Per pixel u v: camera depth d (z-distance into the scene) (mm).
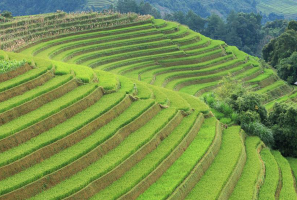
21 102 37281
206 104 50938
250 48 134500
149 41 84875
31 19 79875
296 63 83188
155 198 31031
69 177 31281
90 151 33875
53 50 71312
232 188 35750
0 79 40406
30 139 33844
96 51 76438
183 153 38500
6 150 32000
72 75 44969
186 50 85375
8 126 33812
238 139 43844
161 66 77500
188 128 41875
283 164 44250
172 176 34344
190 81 73938
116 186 31328
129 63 75438
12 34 72438
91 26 84438
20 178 29062
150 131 39031
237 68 82250
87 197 29781
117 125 38250
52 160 31922
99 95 43312
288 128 48656
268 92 75312
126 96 44062
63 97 40562
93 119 38062
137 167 34281
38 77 42219
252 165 40312
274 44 96125
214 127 44531
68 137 34625
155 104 44312
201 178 35906
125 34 84562
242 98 51469
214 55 85875
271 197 35938
